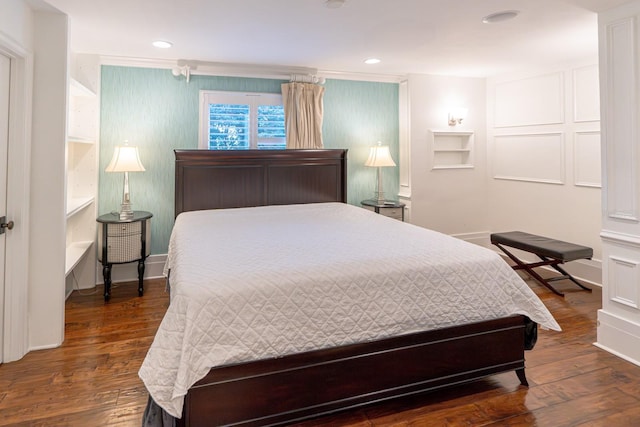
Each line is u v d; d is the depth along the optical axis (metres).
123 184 4.00
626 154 2.42
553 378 2.26
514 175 4.76
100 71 3.84
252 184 4.11
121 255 3.54
